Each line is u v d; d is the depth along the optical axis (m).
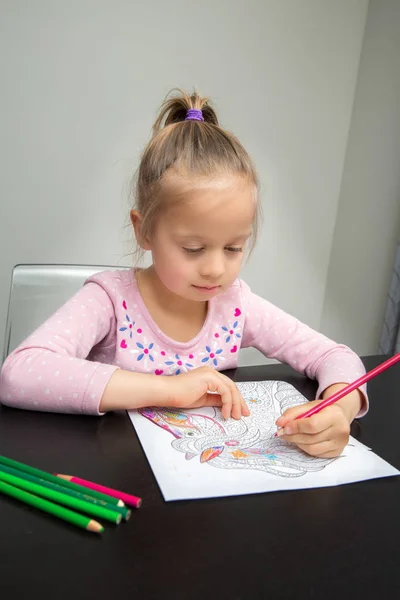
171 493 0.44
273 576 0.35
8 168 1.48
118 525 0.39
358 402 0.64
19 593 0.32
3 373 0.61
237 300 0.86
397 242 1.66
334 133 1.90
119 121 1.56
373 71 1.79
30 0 1.39
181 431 0.57
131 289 0.81
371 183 1.80
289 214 1.91
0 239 1.52
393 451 0.56
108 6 1.47
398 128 1.67
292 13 1.71
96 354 0.82
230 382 0.64
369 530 0.41
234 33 1.64
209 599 0.32
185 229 0.63
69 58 1.46
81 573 0.34
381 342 1.61
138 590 0.33
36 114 1.47
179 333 0.82
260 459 0.52
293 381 0.76
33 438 0.53
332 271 2.04
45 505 0.40
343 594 0.34
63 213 1.57
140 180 0.74
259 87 1.73
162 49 1.56
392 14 1.69
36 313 1.00
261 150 1.79
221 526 0.40
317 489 0.47
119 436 0.54
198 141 0.67
